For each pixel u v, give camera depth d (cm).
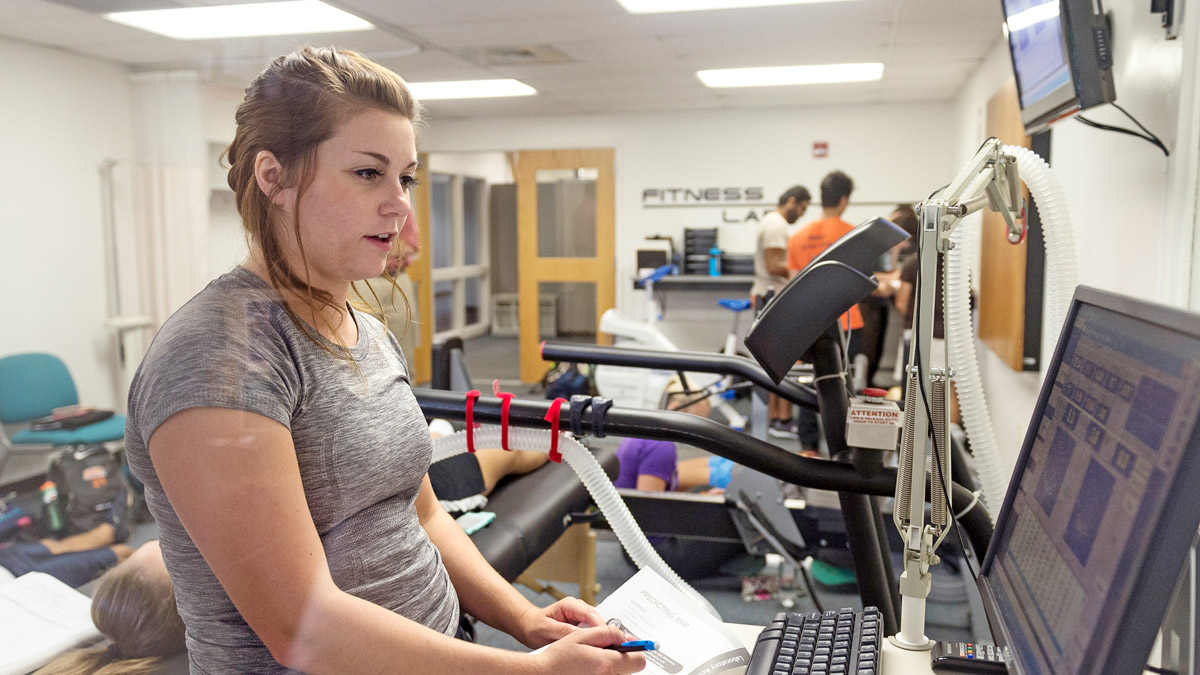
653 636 94
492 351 796
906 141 600
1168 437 50
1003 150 113
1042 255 318
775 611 227
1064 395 75
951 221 89
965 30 380
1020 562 75
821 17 360
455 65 454
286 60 70
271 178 70
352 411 78
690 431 112
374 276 78
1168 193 164
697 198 636
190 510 64
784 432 407
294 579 68
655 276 601
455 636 93
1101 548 56
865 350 486
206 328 65
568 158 654
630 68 468
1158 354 55
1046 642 63
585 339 665
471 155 870
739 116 623
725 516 239
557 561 229
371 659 72
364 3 324
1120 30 202
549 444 122
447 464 196
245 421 66
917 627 91
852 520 132
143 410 63
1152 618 49
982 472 116
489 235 888
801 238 502
